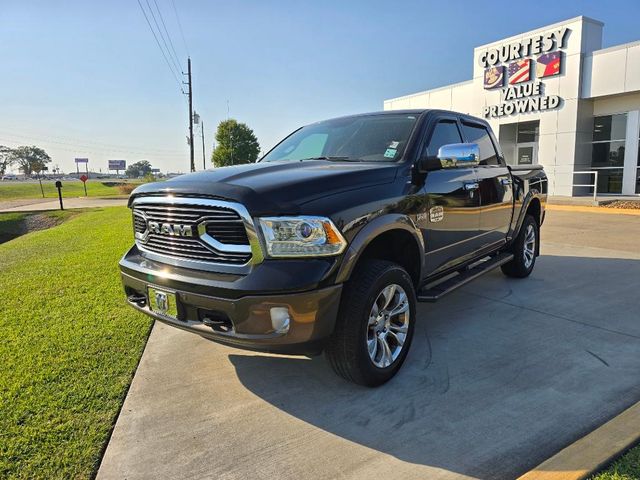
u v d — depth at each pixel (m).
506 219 5.25
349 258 2.80
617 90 17.64
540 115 20.00
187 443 2.61
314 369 3.52
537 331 4.18
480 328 4.28
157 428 2.75
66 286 5.86
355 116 4.54
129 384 3.29
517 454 2.44
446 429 2.68
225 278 2.75
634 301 5.02
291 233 2.67
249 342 2.71
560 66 19.05
